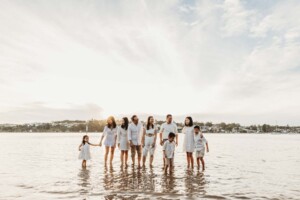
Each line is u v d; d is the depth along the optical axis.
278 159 19.95
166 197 7.74
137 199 7.52
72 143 46.34
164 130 13.41
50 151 26.67
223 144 48.25
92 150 28.22
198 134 13.50
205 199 7.64
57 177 10.88
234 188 9.09
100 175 11.30
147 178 10.59
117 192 8.30
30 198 7.65
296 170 13.86
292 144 50.72
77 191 8.45
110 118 14.16
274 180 10.80
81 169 13.18
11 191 8.48
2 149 29.97
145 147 13.72
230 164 16.22
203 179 10.54
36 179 10.47
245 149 33.22
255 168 14.48
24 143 46.19
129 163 15.71
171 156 11.88
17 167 14.13
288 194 8.39
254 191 8.72
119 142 14.09
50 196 7.86
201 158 13.44
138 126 13.87
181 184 9.52
